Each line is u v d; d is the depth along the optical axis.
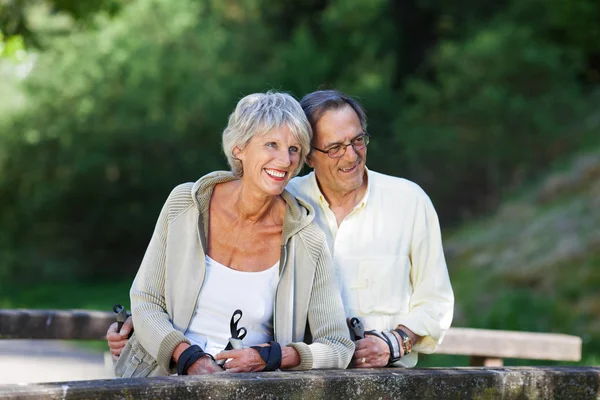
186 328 4.15
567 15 23.95
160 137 25.66
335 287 4.24
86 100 25.61
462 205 22.59
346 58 26.56
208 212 4.22
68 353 11.23
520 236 15.73
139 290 4.19
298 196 4.56
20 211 26.83
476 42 23.09
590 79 25.12
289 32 28.23
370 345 4.24
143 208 27.20
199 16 27.16
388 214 4.55
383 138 24.34
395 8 27.72
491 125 21.94
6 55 12.91
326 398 3.45
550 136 21.66
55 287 23.50
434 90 23.27
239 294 4.16
